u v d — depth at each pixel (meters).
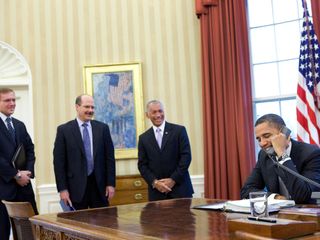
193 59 5.19
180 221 1.75
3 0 5.30
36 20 5.30
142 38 5.27
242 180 4.66
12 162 3.66
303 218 1.49
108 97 5.21
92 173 3.77
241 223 1.38
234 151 4.73
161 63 5.23
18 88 5.29
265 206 1.60
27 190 3.73
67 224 1.82
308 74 4.29
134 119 5.16
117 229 1.60
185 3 5.26
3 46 5.23
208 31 4.99
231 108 4.81
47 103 5.21
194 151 5.08
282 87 5.02
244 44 4.88
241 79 4.77
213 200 2.62
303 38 4.36
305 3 4.39
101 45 5.29
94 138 3.82
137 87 5.19
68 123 3.88
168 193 3.74
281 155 2.21
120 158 5.10
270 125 2.26
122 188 4.77
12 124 3.79
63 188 3.71
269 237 1.28
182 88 5.18
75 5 5.32
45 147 5.14
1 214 3.54
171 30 5.26
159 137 3.95
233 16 4.88
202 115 5.00
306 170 2.34
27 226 2.20
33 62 5.26
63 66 5.26
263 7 5.19
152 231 1.51
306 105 4.27
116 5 5.32
